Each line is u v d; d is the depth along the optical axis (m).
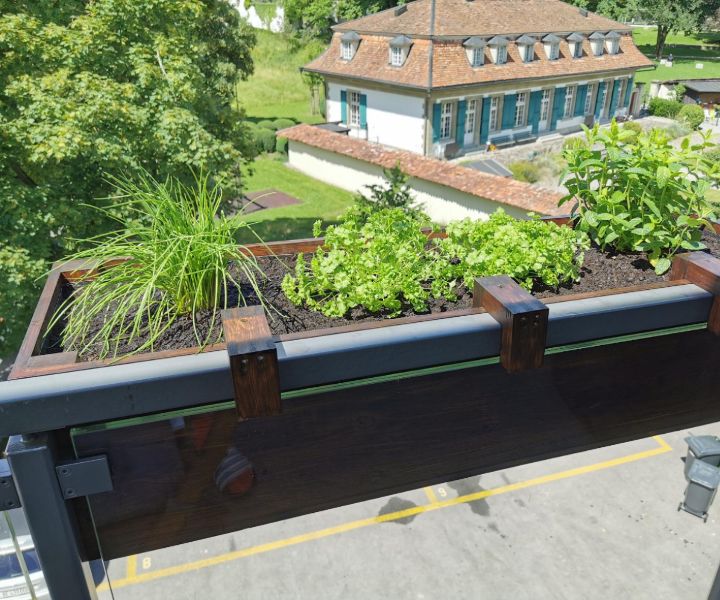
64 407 1.15
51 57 6.97
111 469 1.24
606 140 2.25
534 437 1.64
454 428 1.52
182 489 1.32
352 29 24.45
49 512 1.21
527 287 1.89
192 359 1.23
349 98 24.56
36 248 6.61
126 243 1.71
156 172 7.46
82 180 7.05
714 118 29.97
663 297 1.56
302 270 1.83
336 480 1.45
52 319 1.58
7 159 6.75
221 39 19.97
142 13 7.71
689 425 1.82
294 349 1.27
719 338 1.71
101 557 1.35
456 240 2.09
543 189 14.38
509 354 1.39
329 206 18.36
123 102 6.97
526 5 25.31
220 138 9.84
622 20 46.16
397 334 1.33
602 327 1.51
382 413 1.44
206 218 1.73
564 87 24.77
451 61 21.75
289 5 37.50
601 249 2.25
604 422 1.69
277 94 33.34
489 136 23.42
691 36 54.50
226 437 1.31
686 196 2.12
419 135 21.92
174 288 1.66
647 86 32.66
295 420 1.36
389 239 1.90
